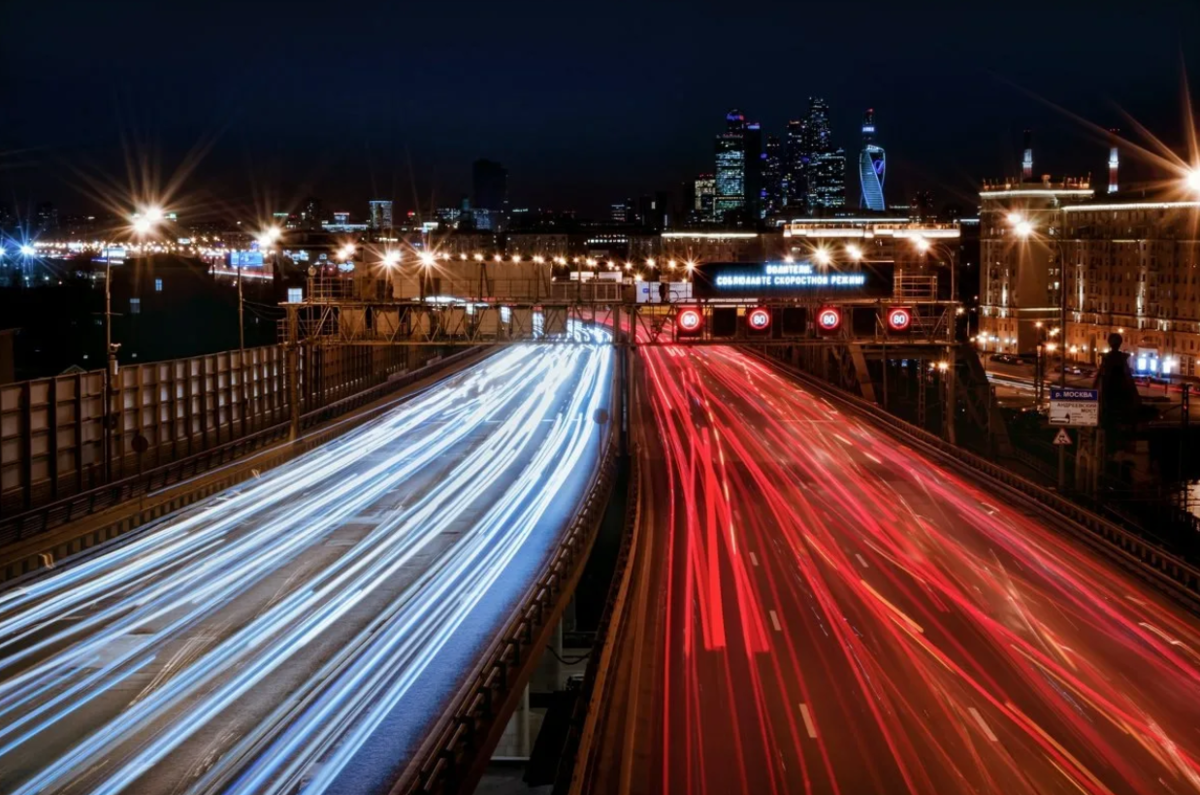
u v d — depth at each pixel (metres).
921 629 31.84
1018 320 169.50
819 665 28.70
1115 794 20.83
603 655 28.41
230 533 43.44
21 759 21.59
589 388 104.62
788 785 21.50
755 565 39.75
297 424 65.56
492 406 91.38
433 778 18.48
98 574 36.81
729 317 60.53
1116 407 83.88
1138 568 37.97
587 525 41.03
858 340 61.22
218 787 20.19
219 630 30.20
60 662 27.56
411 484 55.28
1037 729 24.19
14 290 81.69
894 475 59.47
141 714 23.94
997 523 47.19
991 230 178.00
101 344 81.69
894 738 23.78
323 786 20.17
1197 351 133.50
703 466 62.72
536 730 39.19
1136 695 26.36
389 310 63.09
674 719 25.09
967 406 85.00
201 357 58.34
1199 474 83.50
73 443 45.94
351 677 26.17
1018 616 33.19
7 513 41.16
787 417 84.19
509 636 26.39
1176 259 138.38
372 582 35.44
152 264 81.94
